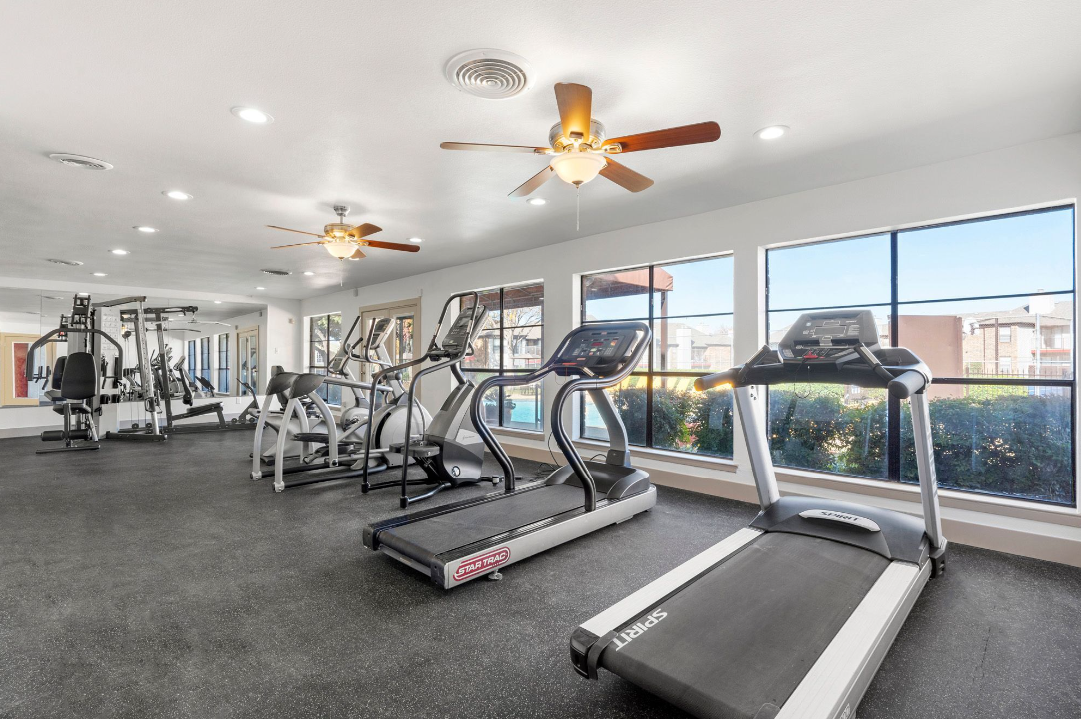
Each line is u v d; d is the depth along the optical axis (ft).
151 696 5.83
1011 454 11.10
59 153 10.17
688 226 14.85
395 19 6.30
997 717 5.55
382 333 18.03
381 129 9.29
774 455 14.53
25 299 25.12
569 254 17.97
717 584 7.02
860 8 6.14
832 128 9.34
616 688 6.04
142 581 8.84
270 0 5.91
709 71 7.51
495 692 5.95
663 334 16.62
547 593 8.46
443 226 15.97
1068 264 10.36
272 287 28.37
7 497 14.03
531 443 19.57
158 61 7.14
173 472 17.12
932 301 11.75
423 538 9.24
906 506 11.29
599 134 8.80
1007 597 8.26
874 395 13.29
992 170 10.30
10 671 6.28
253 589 8.57
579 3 6.04
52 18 6.18
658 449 16.35
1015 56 7.09
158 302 28.25
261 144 9.87
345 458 17.54
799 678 5.08
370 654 6.72
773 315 13.91
